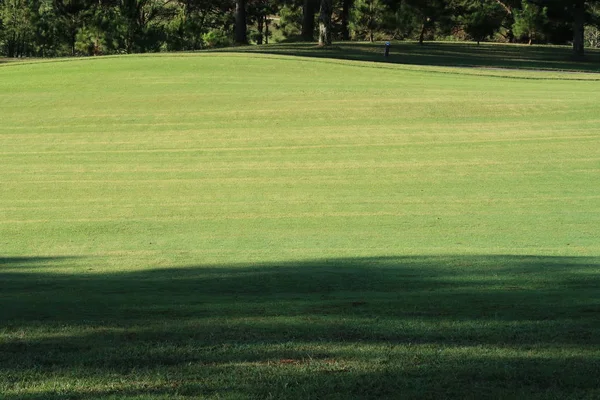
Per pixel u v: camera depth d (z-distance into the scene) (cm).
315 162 2308
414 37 6575
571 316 735
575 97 2981
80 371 546
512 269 1115
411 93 3034
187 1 6706
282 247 1496
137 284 1048
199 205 1927
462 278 1033
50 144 2527
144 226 1742
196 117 2764
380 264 1213
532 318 726
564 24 6438
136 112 2834
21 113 2856
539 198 1939
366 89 3109
